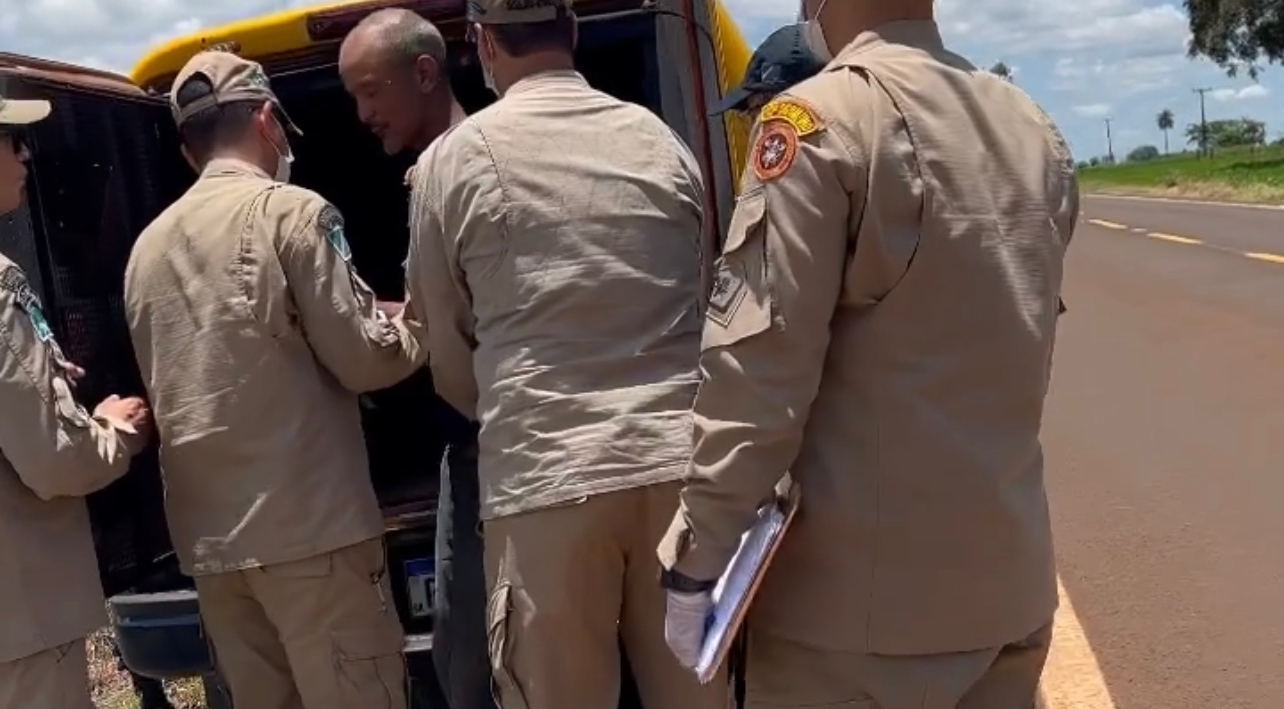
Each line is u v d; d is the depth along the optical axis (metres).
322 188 4.94
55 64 3.41
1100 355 10.95
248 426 3.21
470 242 2.87
